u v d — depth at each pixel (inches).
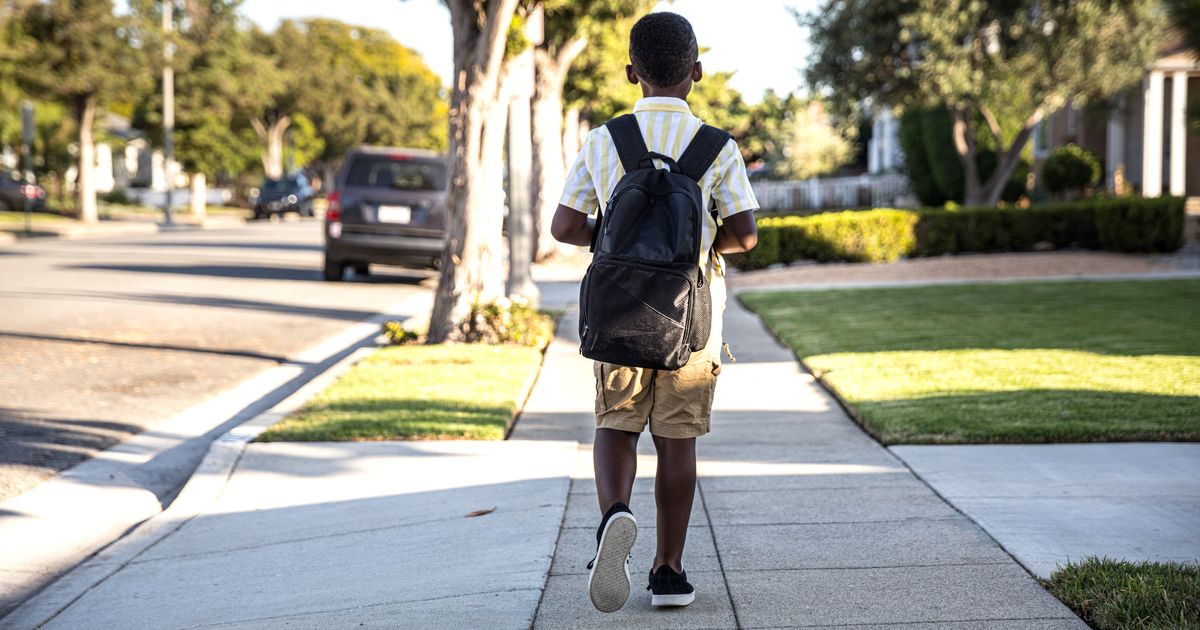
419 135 3804.1
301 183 2172.7
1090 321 460.1
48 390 346.9
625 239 134.2
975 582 161.6
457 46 422.0
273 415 298.4
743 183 142.5
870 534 187.5
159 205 2517.2
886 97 1021.8
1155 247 763.4
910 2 960.3
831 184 1636.3
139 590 177.0
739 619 150.2
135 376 376.2
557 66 871.7
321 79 2928.2
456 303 434.3
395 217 698.8
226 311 563.5
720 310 147.4
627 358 134.5
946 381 325.4
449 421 285.4
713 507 207.9
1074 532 183.5
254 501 226.7
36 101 1697.8
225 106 2028.8
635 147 141.2
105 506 231.5
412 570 178.2
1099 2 903.7
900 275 725.3
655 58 143.4
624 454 146.3
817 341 423.2
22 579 187.3
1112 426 255.3
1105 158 1243.8
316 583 175.0
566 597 161.9
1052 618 146.6
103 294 627.5
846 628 145.4
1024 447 246.2
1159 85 1034.1
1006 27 930.1
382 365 381.1
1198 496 203.2
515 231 537.0
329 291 677.9
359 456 255.8
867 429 272.5
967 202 1076.5
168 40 1653.5
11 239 1224.2
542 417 304.2
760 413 300.2
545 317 497.4
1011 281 657.0
